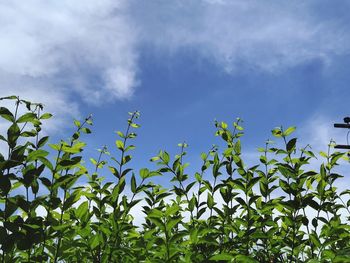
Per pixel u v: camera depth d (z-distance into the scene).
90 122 3.76
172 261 2.90
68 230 3.12
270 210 3.55
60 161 2.95
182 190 3.95
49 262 3.19
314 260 2.84
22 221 2.69
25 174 2.77
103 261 3.03
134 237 3.46
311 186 3.69
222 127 4.40
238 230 3.31
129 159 4.02
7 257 2.88
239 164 3.86
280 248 3.50
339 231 3.22
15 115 2.87
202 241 2.99
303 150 3.74
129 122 4.20
